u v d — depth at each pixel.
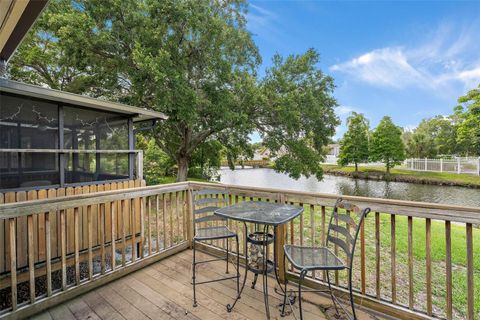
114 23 7.18
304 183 16.36
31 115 2.88
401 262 3.27
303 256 1.89
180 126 9.34
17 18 2.30
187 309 2.03
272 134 10.38
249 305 2.07
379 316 1.91
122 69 7.51
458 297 2.42
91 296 2.22
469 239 1.58
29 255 1.95
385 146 18.14
